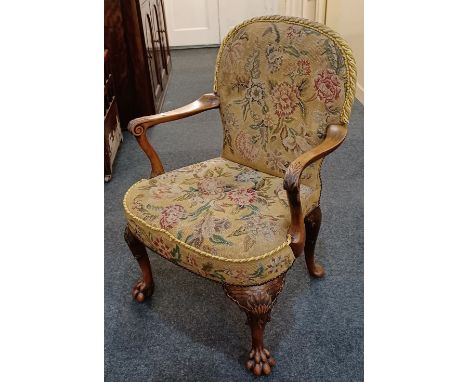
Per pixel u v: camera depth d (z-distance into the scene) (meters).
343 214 1.89
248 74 1.33
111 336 1.39
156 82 3.11
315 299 1.48
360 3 2.81
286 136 1.29
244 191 1.26
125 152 2.53
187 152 2.51
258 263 1.05
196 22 4.49
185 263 1.14
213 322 1.42
